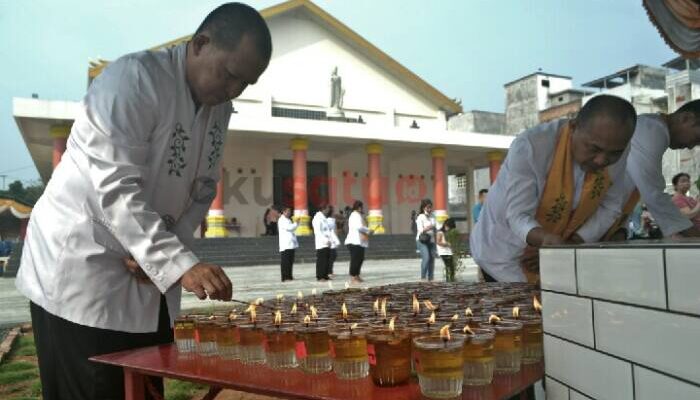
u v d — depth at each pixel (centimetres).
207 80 214
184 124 222
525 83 4256
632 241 118
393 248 2245
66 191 210
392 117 2908
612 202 301
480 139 2666
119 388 212
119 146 198
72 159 211
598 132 239
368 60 2881
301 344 148
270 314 192
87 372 209
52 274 209
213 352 175
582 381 120
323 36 2788
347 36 2788
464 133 2628
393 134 2472
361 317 177
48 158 2722
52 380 214
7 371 478
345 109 2822
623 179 298
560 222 291
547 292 134
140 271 214
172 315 236
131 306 218
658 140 312
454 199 4200
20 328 668
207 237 2228
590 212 293
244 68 208
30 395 404
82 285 207
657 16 508
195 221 249
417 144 2577
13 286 1389
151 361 167
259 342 162
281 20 2705
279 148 2567
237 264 1944
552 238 253
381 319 167
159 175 221
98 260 209
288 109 2691
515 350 147
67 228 208
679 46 517
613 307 110
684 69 3275
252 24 207
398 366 130
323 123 2355
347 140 2453
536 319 162
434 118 3022
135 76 208
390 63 2870
